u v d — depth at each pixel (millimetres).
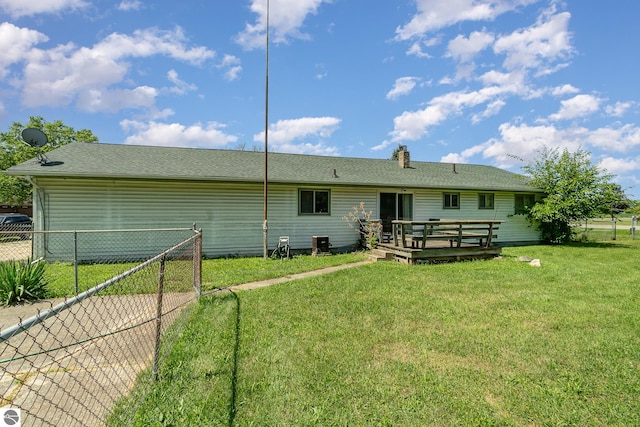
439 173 16266
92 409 2490
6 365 3170
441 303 5445
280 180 11383
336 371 3186
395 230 10641
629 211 17781
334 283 6867
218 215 11273
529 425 2451
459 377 3105
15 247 9594
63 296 5898
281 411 2570
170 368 3166
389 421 2467
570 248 13867
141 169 10289
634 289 6488
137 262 9852
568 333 4199
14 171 8812
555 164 15453
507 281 7152
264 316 4750
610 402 2736
